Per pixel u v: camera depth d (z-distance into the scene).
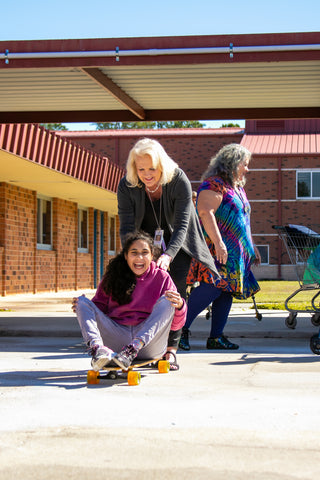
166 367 4.56
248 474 2.28
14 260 15.69
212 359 5.34
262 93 8.24
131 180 4.72
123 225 4.88
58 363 5.17
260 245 29.66
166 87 7.94
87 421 3.05
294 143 30.38
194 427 2.93
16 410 3.29
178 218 4.76
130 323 4.35
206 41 6.71
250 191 29.86
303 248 6.63
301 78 7.51
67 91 8.12
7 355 5.72
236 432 2.84
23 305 12.17
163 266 4.46
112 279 4.34
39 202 17.50
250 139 30.84
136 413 3.22
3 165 12.46
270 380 4.26
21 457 2.47
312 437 2.76
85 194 17.70
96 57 6.84
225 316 6.07
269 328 7.37
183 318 4.56
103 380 4.23
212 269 5.05
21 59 6.89
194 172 31.41
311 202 29.50
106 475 2.27
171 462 2.42
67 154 13.81
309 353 5.77
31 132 11.77
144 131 31.92
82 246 20.84
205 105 8.94
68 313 9.80
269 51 6.64
